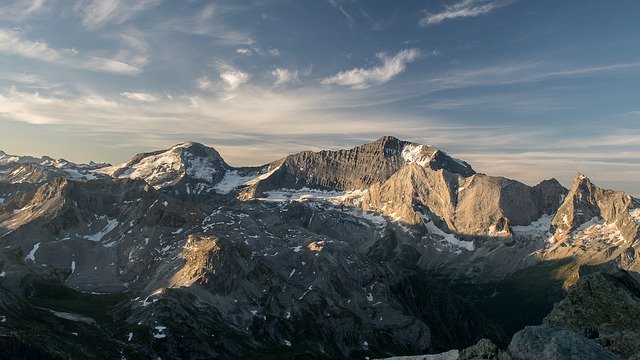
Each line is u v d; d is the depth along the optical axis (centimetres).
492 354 5825
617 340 7206
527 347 5741
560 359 5391
